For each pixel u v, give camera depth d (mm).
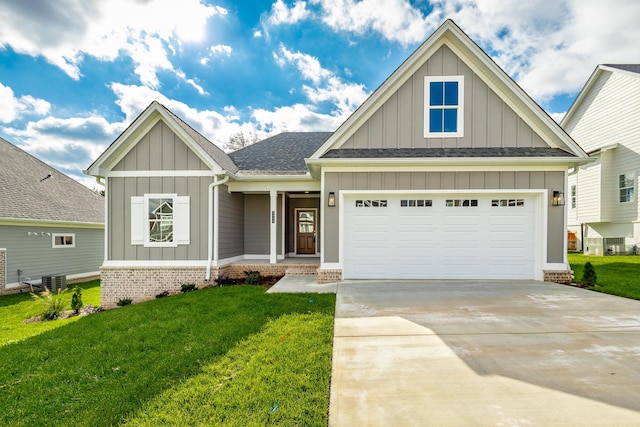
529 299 6426
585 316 5211
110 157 9648
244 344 4336
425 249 8797
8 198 13117
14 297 11820
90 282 15742
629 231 15188
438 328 4676
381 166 8711
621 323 4844
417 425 2500
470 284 8078
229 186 10867
